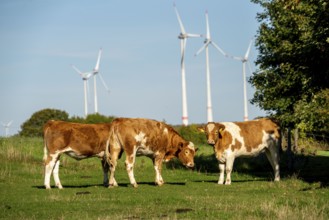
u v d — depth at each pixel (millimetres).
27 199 17922
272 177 26062
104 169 22344
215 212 14898
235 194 18984
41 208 16125
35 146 35375
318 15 22219
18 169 27797
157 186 21781
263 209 15078
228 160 22797
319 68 24375
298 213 14469
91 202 17141
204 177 26656
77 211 15531
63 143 21031
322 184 21406
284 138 37656
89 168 30250
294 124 26734
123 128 21484
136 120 21812
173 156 23172
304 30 23594
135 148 21578
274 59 27078
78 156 21516
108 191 19969
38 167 28906
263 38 26953
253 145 23359
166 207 16031
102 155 21859
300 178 24391
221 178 22969
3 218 14703
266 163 31844
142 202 17078
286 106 26188
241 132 23156
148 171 29625
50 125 21156
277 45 26703
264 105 27281
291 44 25094
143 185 22188
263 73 27641
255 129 23547
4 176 25094
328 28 21734
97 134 21531
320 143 40875
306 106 22250
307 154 35062
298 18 24203
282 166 30953
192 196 18344
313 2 22688
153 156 22422
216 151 22938
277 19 26859
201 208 15703
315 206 15359
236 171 29266
